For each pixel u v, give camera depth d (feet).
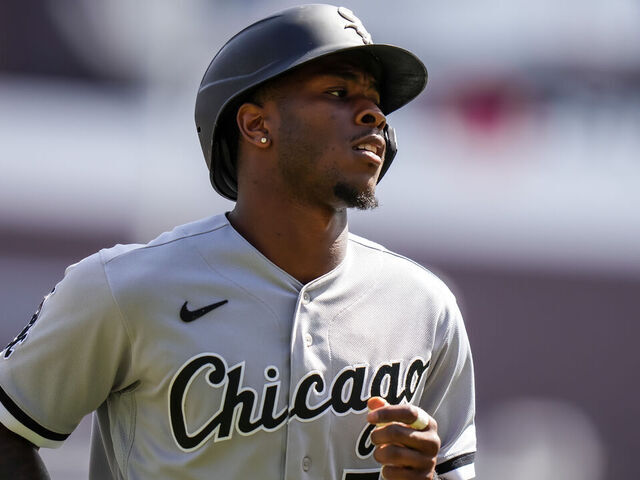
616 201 108.68
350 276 27.43
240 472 25.41
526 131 112.88
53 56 114.73
